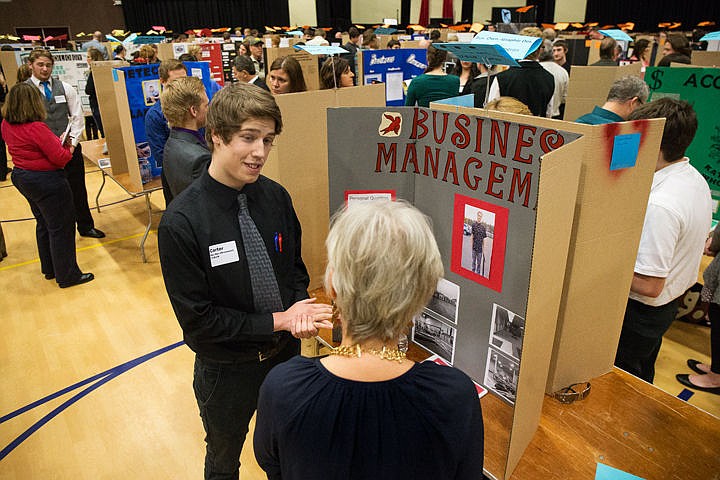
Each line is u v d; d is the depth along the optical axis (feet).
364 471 2.17
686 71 8.57
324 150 5.62
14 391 8.00
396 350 2.36
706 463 3.58
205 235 3.83
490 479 3.43
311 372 2.32
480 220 3.71
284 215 4.47
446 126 3.80
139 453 6.79
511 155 3.33
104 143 15.48
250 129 3.59
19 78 12.67
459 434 2.22
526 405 3.36
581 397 4.17
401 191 4.39
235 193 3.98
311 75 13.79
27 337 9.47
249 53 23.50
